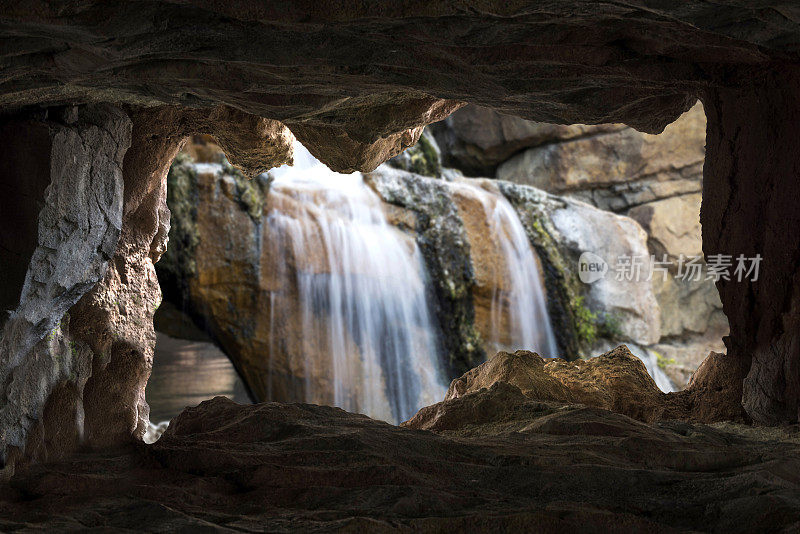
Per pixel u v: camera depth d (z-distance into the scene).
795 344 4.96
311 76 4.20
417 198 13.50
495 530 2.93
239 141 6.64
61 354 4.93
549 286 14.60
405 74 4.25
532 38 3.61
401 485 3.36
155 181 5.89
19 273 4.41
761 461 3.80
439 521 2.94
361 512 3.10
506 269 13.84
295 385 12.09
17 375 4.52
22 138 4.46
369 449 3.91
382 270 12.81
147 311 5.75
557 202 15.38
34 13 3.05
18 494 3.67
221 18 3.31
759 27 3.06
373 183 13.42
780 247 5.05
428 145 14.85
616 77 4.43
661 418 5.96
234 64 4.05
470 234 13.58
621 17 3.33
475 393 5.56
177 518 3.06
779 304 5.11
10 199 4.45
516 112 5.29
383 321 12.78
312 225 12.35
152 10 3.20
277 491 3.46
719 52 4.43
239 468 3.77
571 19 3.35
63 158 4.58
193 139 12.55
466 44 3.62
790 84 4.81
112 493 3.64
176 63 4.06
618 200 17.23
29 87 4.04
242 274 11.81
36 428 4.64
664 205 16.94
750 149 5.13
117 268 5.55
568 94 4.88
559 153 17.22
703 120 16.77
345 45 3.62
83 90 4.43
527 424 4.82
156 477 3.88
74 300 4.92
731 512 3.06
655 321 16.30
